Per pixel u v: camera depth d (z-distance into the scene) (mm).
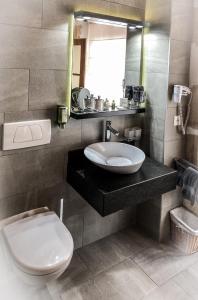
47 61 1724
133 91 2203
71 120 1938
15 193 1806
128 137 2258
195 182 2082
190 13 2045
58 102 1833
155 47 2109
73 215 2145
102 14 1860
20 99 1671
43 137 1798
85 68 1955
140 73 2256
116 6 1979
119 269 2035
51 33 1702
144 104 2283
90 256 2160
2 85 1589
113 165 1717
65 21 1749
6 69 1582
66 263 1458
